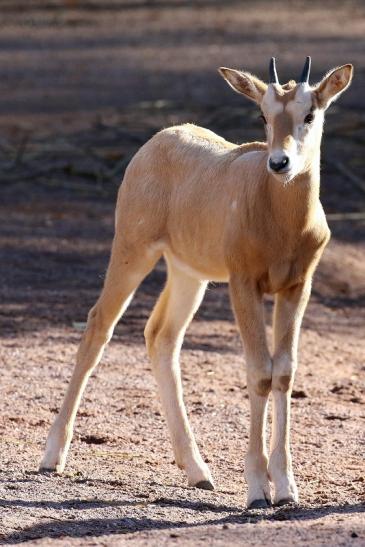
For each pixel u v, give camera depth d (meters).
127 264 15.06
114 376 19.05
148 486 13.92
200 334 22.22
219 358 20.58
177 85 56.09
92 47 74.38
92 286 25.73
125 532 11.95
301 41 73.25
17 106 51.00
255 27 83.12
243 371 19.78
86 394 17.97
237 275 13.51
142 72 62.06
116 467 14.75
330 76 13.47
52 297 24.59
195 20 88.75
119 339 21.55
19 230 30.94
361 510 12.72
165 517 12.55
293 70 57.09
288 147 12.98
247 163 13.77
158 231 14.91
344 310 24.94
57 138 42.06
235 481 14.41
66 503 13.00
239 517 12.46
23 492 13.34
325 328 23.36
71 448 15.53
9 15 92.00
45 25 86.50
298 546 10.92
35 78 60.97
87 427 16.39
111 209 34.09
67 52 72.06
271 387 13.28
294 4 98.81
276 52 67.44
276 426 13.19
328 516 12.33
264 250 13.36
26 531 11.96
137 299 24.75
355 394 18.55
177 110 46.91
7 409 17.08
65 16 91.75
